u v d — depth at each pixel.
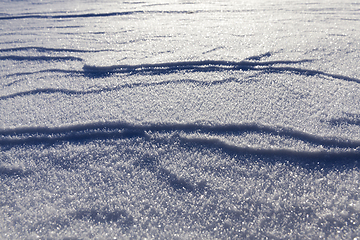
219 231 0.99
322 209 1.05
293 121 1.50
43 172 1.28
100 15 3.53
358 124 1.46
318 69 1.99
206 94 1.77
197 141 1.41
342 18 3.03
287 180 1.18
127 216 1.06
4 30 3.09
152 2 4.05
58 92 1.88
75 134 1.51
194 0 4.08
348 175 1.19
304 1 3.78
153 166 1.27
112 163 1.30
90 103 1.75
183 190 1.15
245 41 2.52
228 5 3.75
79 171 1.27
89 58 2.35
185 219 1.03
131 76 2.04
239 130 1.46
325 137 1.39
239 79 1.92
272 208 1.07
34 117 1.65
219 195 1.12
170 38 2.67
